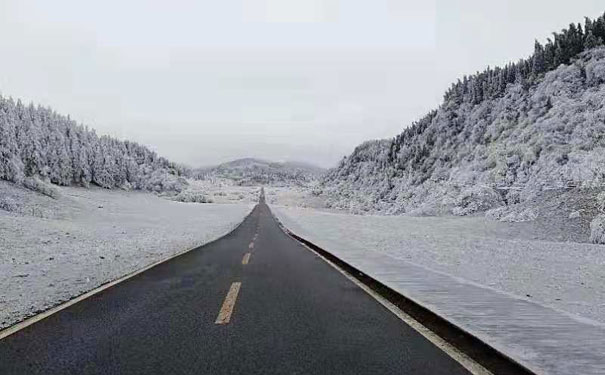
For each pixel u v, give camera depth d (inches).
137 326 238.5
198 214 2768.2
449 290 327.6
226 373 166.1
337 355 188.2
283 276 438.6
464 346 202.5
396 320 253.1
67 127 4488.2
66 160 3998.5
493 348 183.6
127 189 4933.6
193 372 167.0
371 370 169.6
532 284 374.6
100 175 4505.4
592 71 3408.0
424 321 250.4
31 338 215.0
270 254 674.2
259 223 1945.1
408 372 167.5
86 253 654.5
